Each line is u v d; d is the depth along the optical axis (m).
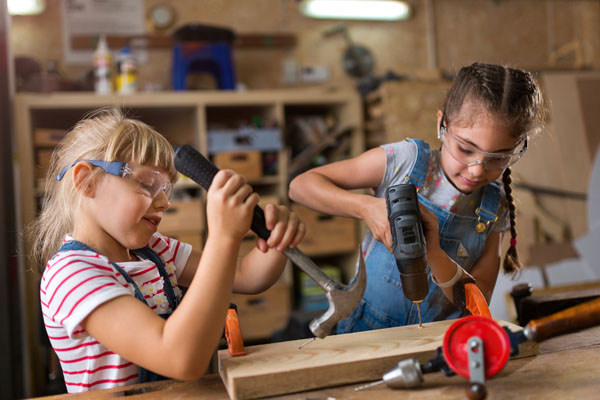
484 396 0.65
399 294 1.21
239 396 0.73
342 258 3.67
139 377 0.90
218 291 0.70
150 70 3.66
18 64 3.12
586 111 3.65
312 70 3.91
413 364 0.72
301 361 0.78
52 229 0.99
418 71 3.49
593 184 3.56
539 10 4.27
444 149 1.14
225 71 3.37
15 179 2.93
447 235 1.19
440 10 4.11
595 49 4.29
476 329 0.69
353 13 3.81
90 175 0.88
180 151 0.74
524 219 3.50
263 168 3.44
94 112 1.10
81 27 3.54
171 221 3.16
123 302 0.77
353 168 1.23
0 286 2.44
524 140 1.05
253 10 3.83
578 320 0.66
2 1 2.70
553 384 0.74
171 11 3.67
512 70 1.04
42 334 1.96
